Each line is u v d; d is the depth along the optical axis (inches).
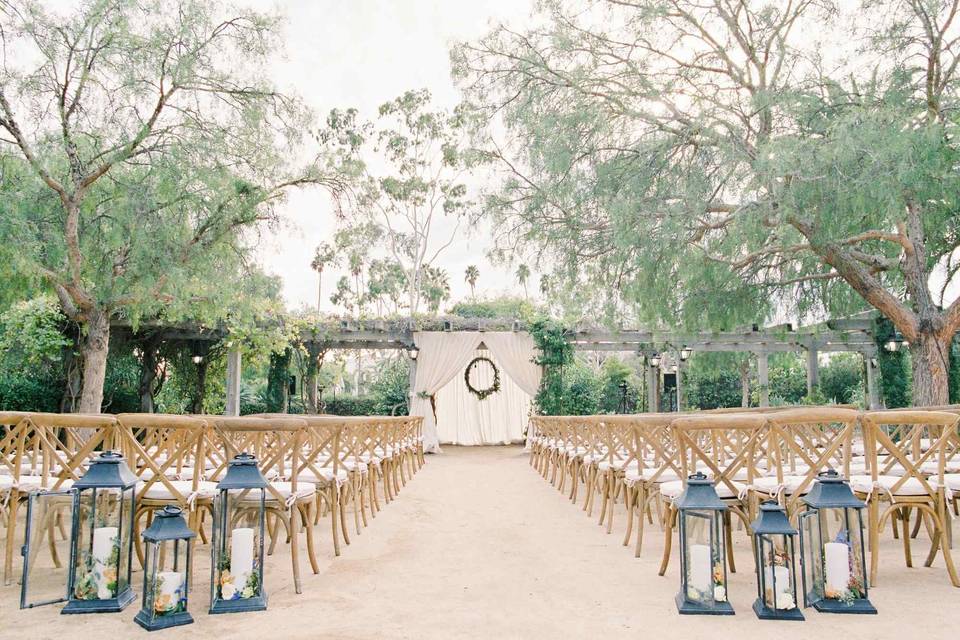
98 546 114.3
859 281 328.5
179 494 130.1
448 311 885.8
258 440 194.1
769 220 287.4
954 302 321.1
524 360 536.4
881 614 108.8
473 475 357.4
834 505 111.0
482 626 103.7
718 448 204.8
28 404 455.8
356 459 196.2
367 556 155.5
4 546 159.2
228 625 105.0
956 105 284.4
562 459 279.4
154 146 324.2
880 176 239.9
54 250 299.7
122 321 459.5
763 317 359.6
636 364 813.2
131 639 98.8
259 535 117.0
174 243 334.0
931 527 140.7
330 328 513.7
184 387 539.8
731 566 141.2
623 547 164.9
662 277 317.4
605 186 321.1
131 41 315.0
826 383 744.3
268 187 374.9
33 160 299.7
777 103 292.4
